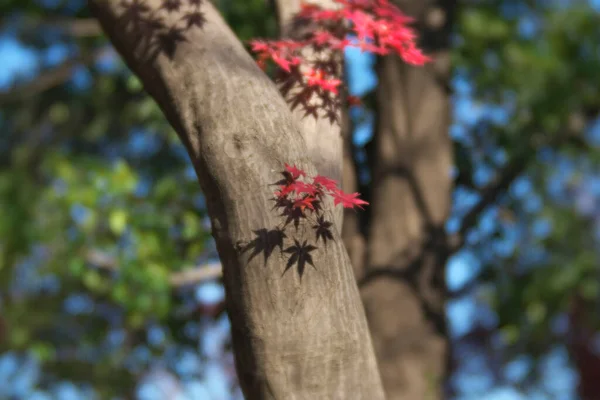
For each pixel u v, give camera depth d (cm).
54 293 806
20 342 843
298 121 254
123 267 585
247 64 236
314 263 209
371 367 216
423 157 532
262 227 209
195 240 590
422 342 509
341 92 270
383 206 525
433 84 540
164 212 612
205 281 580
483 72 746
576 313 963
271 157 216
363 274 519
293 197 211
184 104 231
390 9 286
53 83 915
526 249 862
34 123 989
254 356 211
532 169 802
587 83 775
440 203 529
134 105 874
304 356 208
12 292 836
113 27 247
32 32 968
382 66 545
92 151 981
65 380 900
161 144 895
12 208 814
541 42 878
